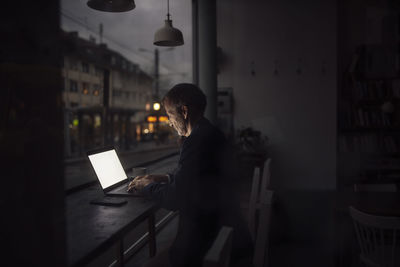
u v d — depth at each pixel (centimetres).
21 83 75
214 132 151
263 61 547
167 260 157
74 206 166
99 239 118
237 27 550
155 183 167
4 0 73
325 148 539
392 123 511
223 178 144
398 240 243
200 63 430
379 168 495
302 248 323
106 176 197
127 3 220
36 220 77
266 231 142
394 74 519
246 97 552
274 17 542
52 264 80
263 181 276
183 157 145
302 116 542
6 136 73
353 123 525
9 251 73
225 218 141
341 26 550
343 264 239
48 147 80
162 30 294
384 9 536
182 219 146
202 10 426
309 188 543
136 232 342
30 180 76
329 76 533
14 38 74
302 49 538
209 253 72
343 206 233
